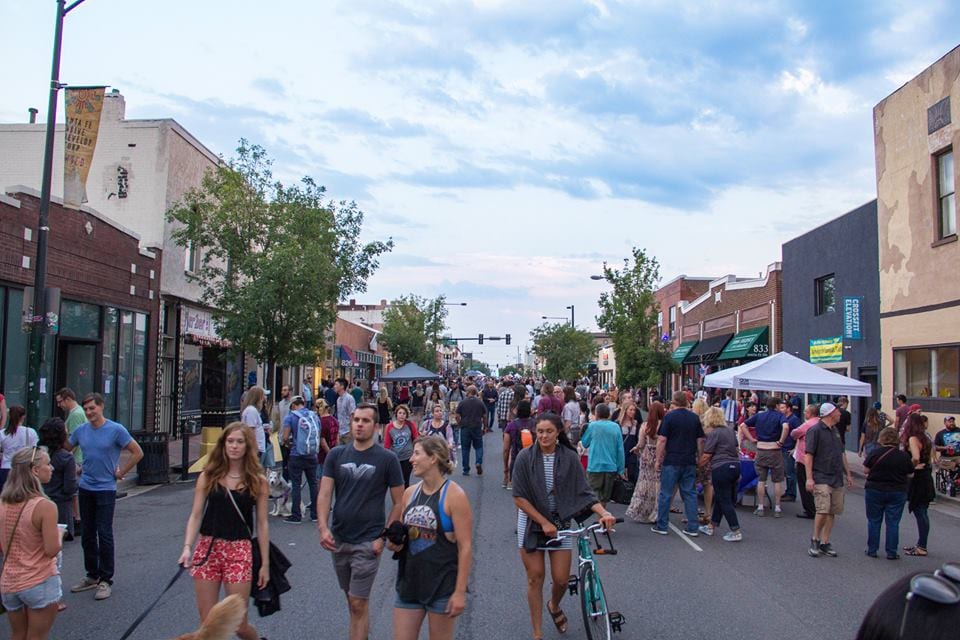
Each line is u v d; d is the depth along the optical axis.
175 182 23.48
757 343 31.12
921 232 19.25
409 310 60.34
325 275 20.33
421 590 4.69
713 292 38.44
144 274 21.08
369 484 5.61
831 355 25.00
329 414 13.18
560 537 5.98
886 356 20.83
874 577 8.47
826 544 9.55
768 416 12.64
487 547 9.80
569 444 6.31
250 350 20.31
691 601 7.37
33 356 11.73
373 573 5.56
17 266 14.78
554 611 6.41
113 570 7.46
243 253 21.16
